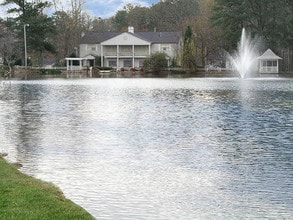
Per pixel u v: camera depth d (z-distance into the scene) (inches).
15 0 3747.5
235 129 877.8
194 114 1091.3
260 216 420.5
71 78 2915.8
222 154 666.8
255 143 743.7
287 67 3865.7
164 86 2055.9
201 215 423.8
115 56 4158.5
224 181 529.0
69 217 366.3
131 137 800.9
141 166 599.2
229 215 423.5
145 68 3703.3
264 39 3553.2
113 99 1460.4
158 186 510.9
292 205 448.5
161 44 4153.5
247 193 485.1
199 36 4052.7
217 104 1305.4
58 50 4685.0
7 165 562.6
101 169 583.5
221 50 4003.4
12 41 3742.6
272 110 1158.3
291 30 3528.5
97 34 4335.6
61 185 510.9
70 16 4660.4
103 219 413.1
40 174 556.4
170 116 1059.3
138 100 1427.2
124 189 499.5
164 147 717.9
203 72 3700.8
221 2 3688.5
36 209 376.2
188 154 668.7
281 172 566.9
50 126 917.2
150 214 426.3
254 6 3609.7
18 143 746.2
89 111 1157.1
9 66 3388.3
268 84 2174.0
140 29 5851.4
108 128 893.2
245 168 586.9
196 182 526.0
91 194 481.4
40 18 3730.3
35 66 3890.3
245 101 1384.1
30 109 1202.6
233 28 3688.5
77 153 674.8
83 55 4242.1
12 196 408.5
